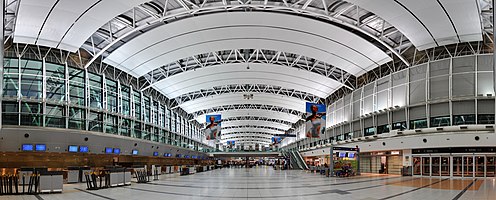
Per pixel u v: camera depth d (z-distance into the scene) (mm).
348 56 30938
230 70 38812
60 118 25906
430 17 21859
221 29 26578
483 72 24453
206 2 23641
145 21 25562
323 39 28156
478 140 23578
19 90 24172
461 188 16047
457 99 25000
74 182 20578
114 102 31984
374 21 25516
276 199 12336
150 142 37969
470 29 23250
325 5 23016
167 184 19562
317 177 27172
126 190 15805
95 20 22281
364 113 35438
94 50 27453
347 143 37875
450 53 26219
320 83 41719
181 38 27703
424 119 27297
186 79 40656
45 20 21688
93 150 27734
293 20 25266
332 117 45625
